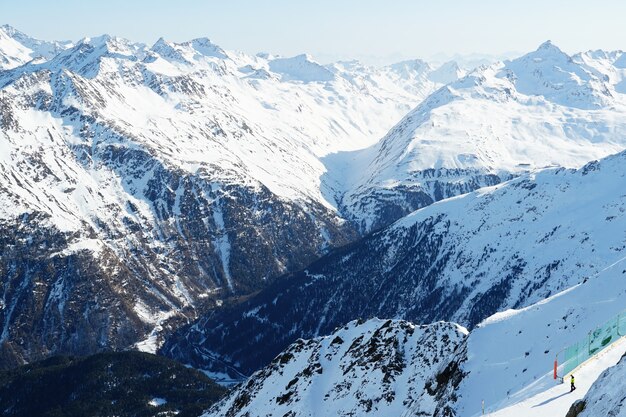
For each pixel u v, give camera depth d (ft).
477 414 238.48
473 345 303.27
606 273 319.68
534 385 236.22
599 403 163.32
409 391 353.51
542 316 303.48
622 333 255.09
